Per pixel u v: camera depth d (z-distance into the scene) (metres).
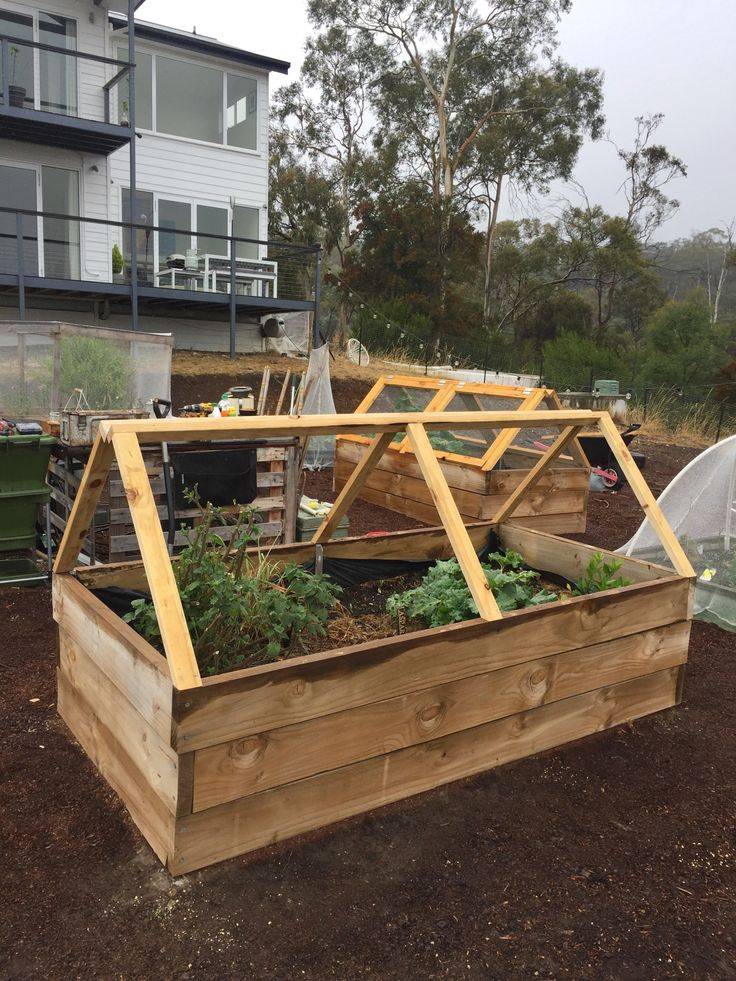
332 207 30.94
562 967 1.98
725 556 4.88
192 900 2.12
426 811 2.59
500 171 31.59
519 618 2.75
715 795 2.82
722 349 25.16
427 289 27.97
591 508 8.48
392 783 2.57
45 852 2.30
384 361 21.48
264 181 18.11
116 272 15.89
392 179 30.02
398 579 3.99
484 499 6.37
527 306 36.84
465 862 2.35
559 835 2.52
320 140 31.98
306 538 5.48
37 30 14.48
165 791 2.16
